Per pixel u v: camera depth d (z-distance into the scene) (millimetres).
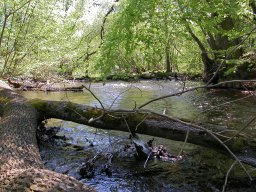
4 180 3119
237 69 15555
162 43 7527
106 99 13234
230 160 5754
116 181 5004
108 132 7426
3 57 16703
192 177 5094
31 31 16672
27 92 15758
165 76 23406
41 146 6637
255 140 4977
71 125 8367
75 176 5191
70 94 15094
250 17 10586
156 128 5605
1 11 15047
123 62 7949
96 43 23828
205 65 17438
